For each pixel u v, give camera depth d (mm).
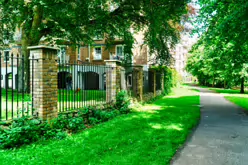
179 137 5355
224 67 22234
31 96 5105
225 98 17625
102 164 3539
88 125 6406
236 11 7730
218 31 9273
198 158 4008
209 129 6441
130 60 16531
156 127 6312
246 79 24797
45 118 5125
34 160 3555
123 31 15484
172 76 25250
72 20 12773
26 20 12656
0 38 16500
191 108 10766
